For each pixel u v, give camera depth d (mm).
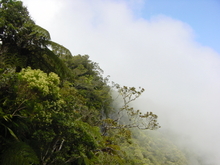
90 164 7590
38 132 4344
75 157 5207
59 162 4992
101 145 8320
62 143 5121
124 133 10484
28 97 3699
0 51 6066
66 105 4746
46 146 4855
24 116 3979
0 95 3887
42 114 3957
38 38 6637
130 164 12664
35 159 3752
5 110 3771
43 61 7207
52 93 4012
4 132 4047
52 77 4145
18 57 6254
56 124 4559
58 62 7121
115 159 9148
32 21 7020
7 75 3754
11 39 6305
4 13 5965
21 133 4629
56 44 6867
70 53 7293
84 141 5152
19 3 6484
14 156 3484
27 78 3730
